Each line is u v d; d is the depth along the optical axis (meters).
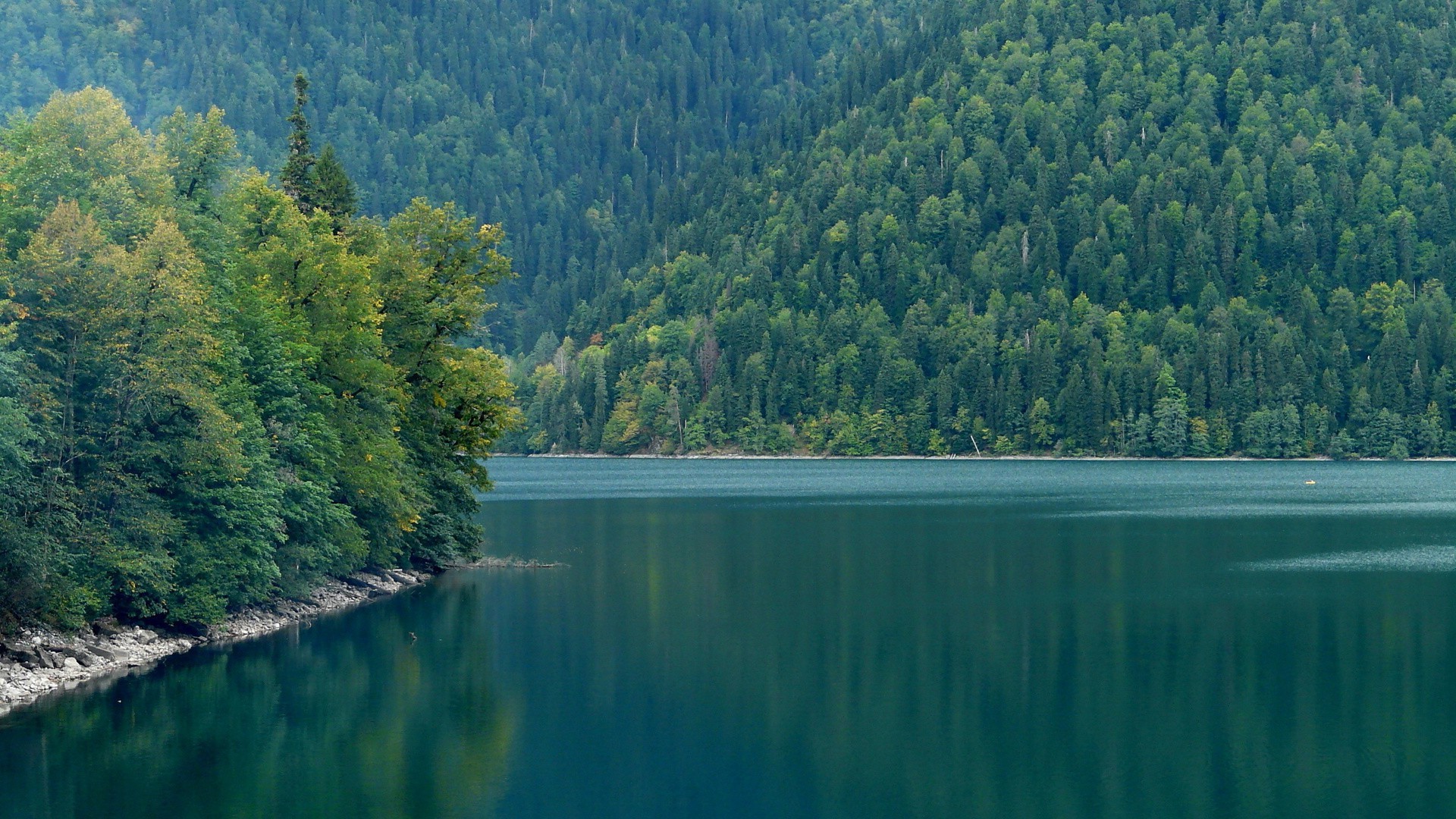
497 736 43.91
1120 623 62.66
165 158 60.22
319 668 53.66
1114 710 46.59
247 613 64.06
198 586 56.69
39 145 53.59
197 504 56.41
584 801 37.59
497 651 57.00
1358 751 41.50
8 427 44.81
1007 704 47.31
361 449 68.62
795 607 68.50
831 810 36.72
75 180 54.22
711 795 37.94
